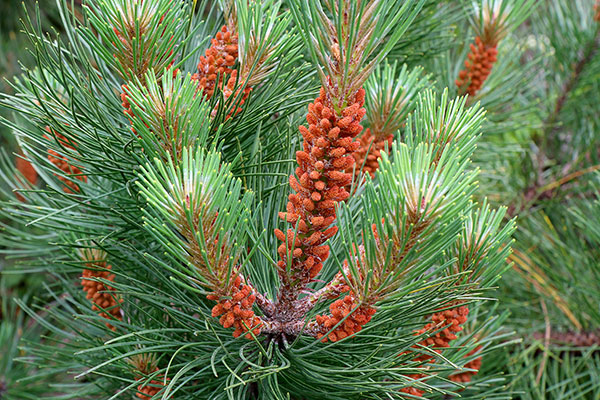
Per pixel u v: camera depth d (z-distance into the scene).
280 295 0.62
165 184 0.58
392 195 0.55
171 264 0.69
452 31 0.90
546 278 0.97
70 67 0.66
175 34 0.63
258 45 0.63
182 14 0.63
